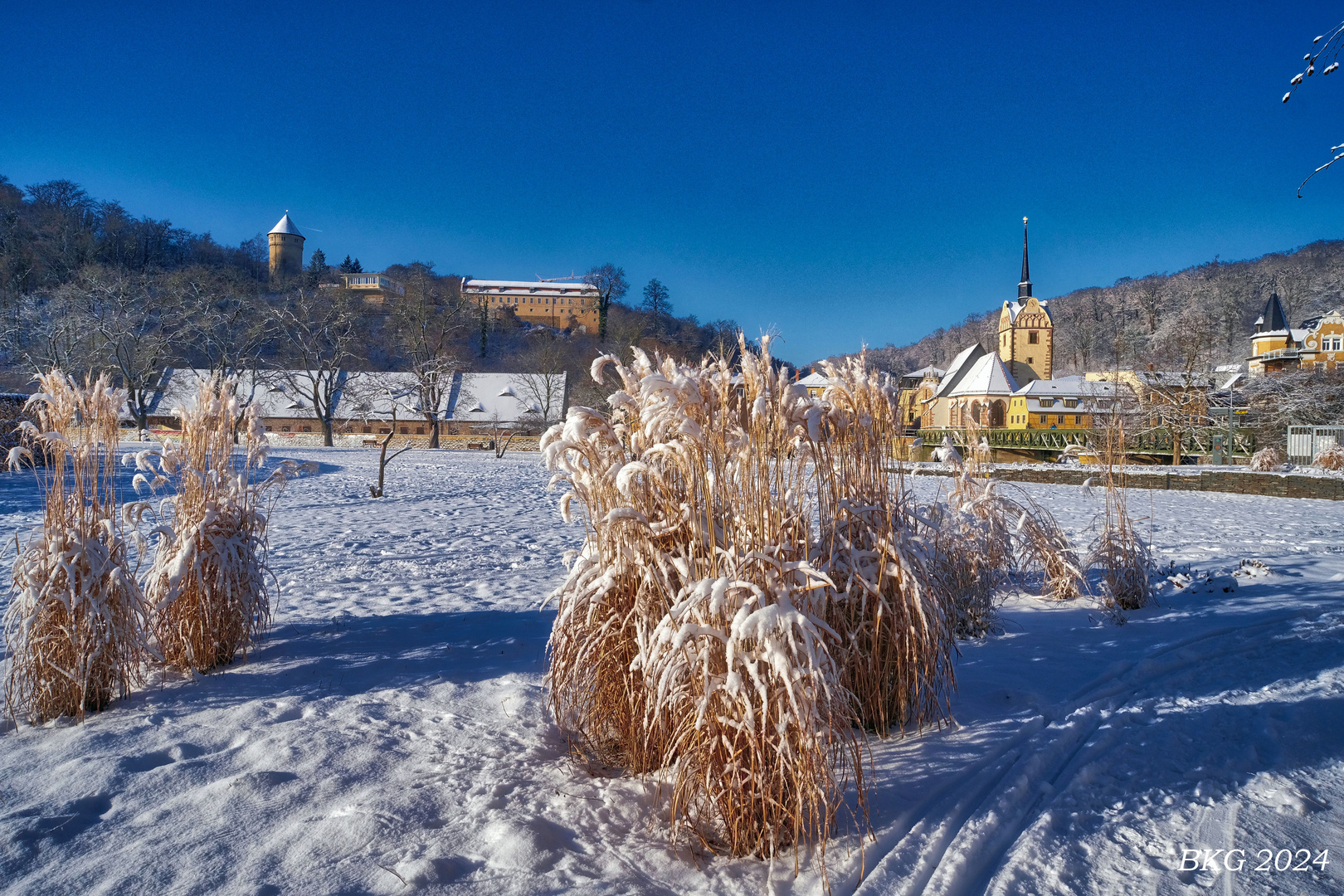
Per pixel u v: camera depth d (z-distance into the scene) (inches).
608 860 107.5
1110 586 274.8
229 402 203.5
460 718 161.6
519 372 2910.9
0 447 721.0
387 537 434.9
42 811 118.9
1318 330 2150.6
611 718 145.7
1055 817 121.9
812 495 145.8
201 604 189.5
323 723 157.6
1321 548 436.8
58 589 161.2
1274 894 100.9
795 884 101.0
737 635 102.2
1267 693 181.6
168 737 150.4
